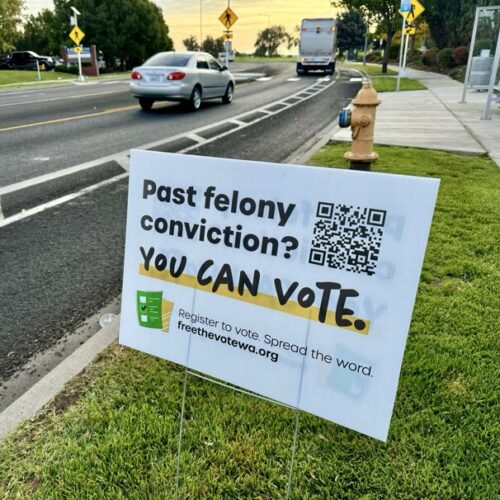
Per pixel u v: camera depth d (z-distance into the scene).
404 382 1.98
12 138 7.75
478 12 11.16
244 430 1.77
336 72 26.78
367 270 1.26
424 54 28.11
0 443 1.72
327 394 1.38
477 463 1.61
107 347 2.29
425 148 6.55
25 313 2.69
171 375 2.07
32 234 3.82
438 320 2.42
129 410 1.86
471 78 13.00
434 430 1.75
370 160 4.68
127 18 38.84
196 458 1.66
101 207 4.48
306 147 7.13
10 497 1.52
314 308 1.36
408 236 1.19
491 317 2.43
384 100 12.89
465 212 3.88
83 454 1.66
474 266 2.95
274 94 15.47
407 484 1.55
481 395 1.91
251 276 1.45
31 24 50.31
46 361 2.28
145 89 10.78
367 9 24.64
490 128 8.24
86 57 28.30
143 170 1.60
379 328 1.26
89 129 8.67
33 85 19.95
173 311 1.63
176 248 1.58
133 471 1.60
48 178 5.44
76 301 2.83
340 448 1.69
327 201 1.28
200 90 11.52
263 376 1.49
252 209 1.41
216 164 1.44
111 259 3.39
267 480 1.58
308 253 1.34
